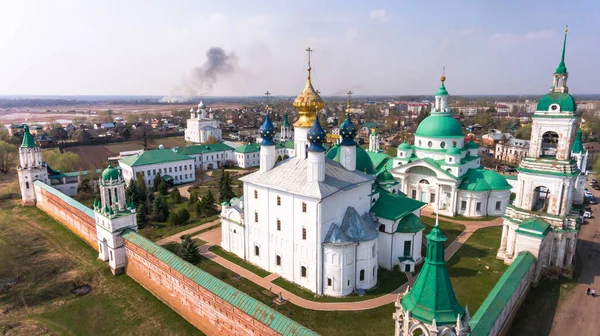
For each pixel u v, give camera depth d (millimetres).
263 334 35875
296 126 57750
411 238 57906
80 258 63938
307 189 50344
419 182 89938
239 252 62875
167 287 49438
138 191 93500
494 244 67688
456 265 59406
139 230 76375
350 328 43469
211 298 41844
